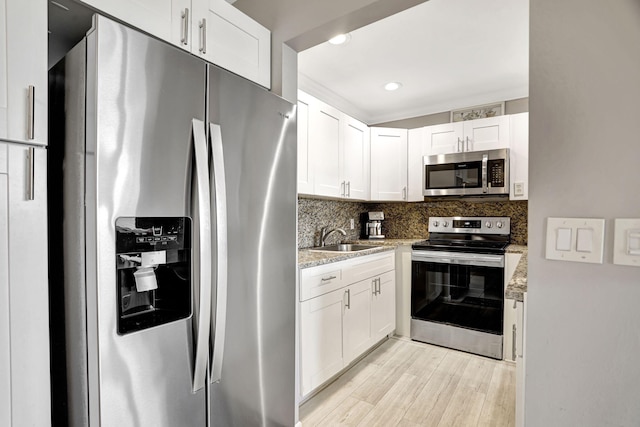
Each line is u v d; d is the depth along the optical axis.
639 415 0.84
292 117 1.63
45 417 0.90
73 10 1.04
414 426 1.84
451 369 2.49
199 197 1.14
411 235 3.71
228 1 1.87
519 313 1.27
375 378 2.37
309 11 1.56
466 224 3.29
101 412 0.93
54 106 1.04
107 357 0.94
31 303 0.87
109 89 0.94
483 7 1.86
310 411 1.98
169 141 1.08
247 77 1.54
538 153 0.95
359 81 2.88
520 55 2.42
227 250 1.30
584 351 0.90
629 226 0.84
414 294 3.04
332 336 2.23
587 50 0.89
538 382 0.96
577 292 0.91
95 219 0.92
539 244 0.95
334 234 3.35
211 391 1.24
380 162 3.30
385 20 1.98
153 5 1.17
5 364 0.83
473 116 3.26
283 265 1.59
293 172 1.65
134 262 1.03
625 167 0.85
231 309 1.32
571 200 0.91
